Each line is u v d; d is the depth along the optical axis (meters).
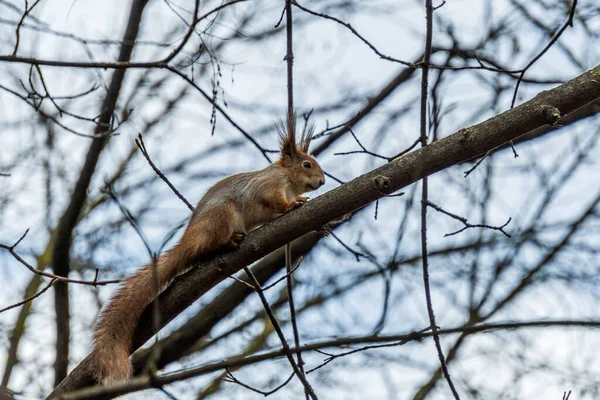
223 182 11.63
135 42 11.69
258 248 9.49
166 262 10.21
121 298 10.01
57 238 12.99
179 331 13.63
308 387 8.51
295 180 12.48
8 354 14.21
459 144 8.90
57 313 12.74
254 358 6.75
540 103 8.80
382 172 9.06
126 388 6.35
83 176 12.91
